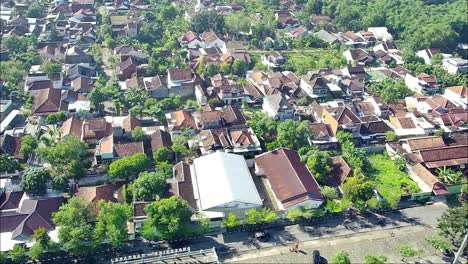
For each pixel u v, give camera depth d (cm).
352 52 17600
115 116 12706
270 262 8569
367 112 13388
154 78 14350
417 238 9312
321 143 11788
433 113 13225
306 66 16212
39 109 12412
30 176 9388
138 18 19862
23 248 8156
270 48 18488
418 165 11125
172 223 8494
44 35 17588
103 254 8588
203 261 8500
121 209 8588
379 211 10019
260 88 14512
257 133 12062
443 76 15950
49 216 8894
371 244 9112
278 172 10506
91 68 15075
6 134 11075
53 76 13825
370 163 11425
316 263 8456
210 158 10669
